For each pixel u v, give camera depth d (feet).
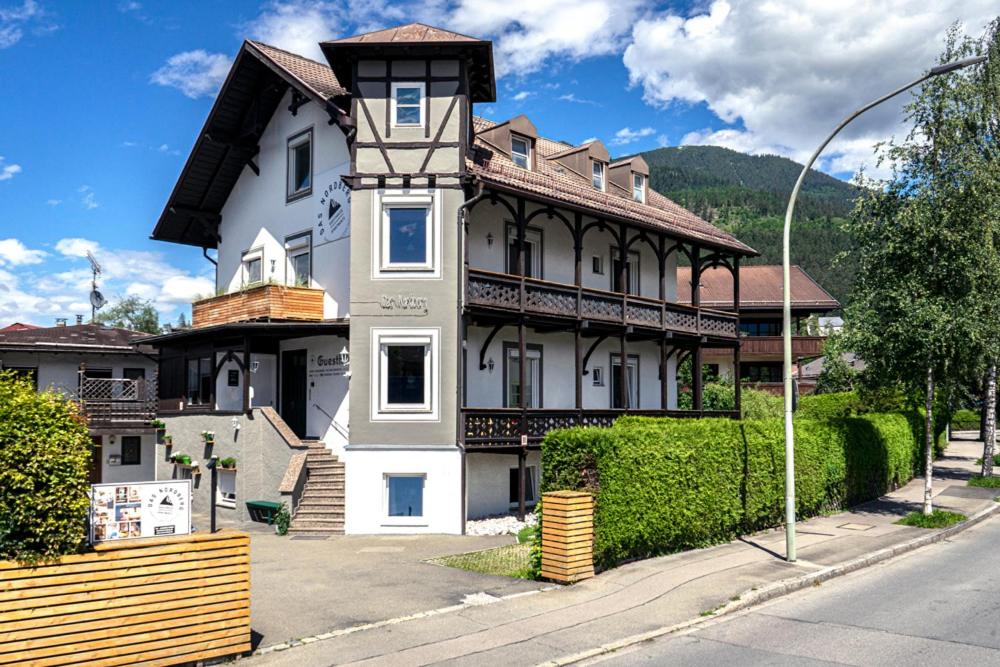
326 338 71.61
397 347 63.05
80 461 25.41
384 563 46.70
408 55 63.82
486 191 65.67
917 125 62.75
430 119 63.98
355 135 64.28
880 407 103.65
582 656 28.73
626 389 76.95
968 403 141.28
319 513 62.85
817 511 63.57
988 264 59.31
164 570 26.50
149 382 87.51
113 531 27.20
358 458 61.67
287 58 77.51
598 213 73.31
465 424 62.03
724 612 35.24
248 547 28.30
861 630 32.58
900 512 65.62
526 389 75.20
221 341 74.84
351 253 63.36
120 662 25.50
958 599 37.96
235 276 84.84
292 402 75.51
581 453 41.70
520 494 65.62
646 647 30.30
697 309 86.43
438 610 34.63
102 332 102.99
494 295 64.75
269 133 80.43
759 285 159.63
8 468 24.06
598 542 41.24
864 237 64.13
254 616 33.78
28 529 24.35
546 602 35.99
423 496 61.62
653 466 45.24
